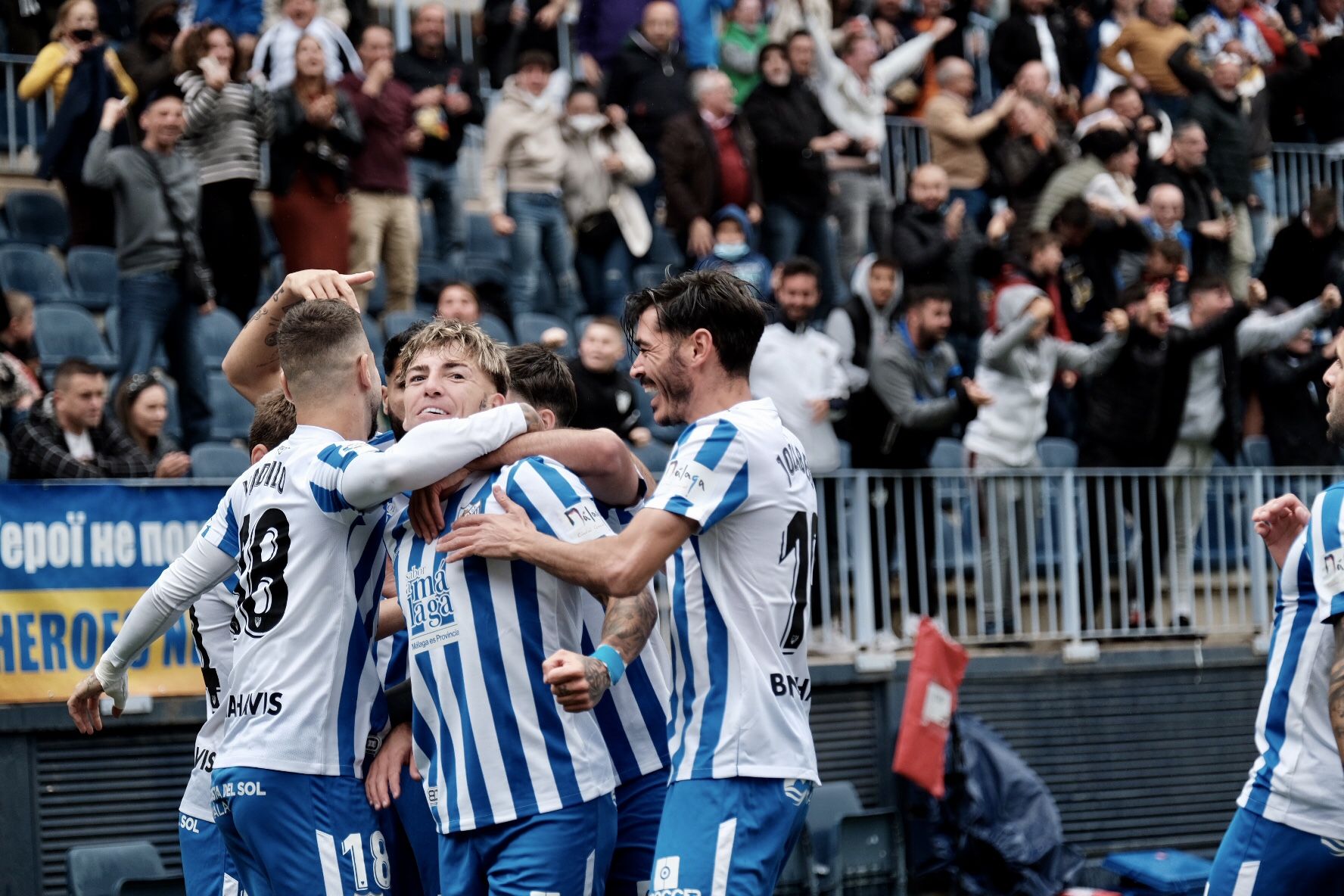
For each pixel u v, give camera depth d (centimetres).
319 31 3494
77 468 2408
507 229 3453
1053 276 3400
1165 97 4253
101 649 2309
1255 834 1498
